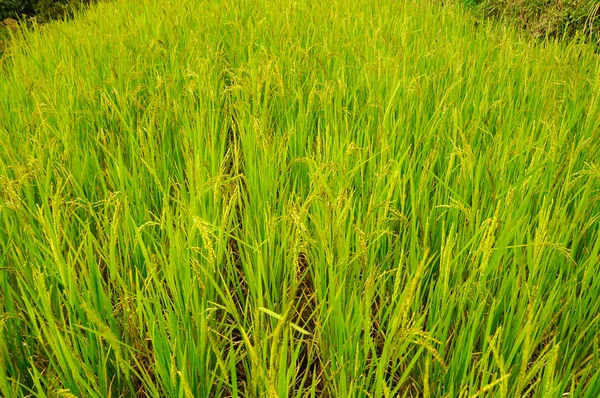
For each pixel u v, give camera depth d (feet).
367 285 4.91
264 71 9.50
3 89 11.61
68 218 6.62
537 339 5.02
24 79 11.62
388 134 8.59
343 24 14.61
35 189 7.74
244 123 9.04
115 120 9.41
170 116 9.51
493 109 9.55
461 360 4.99
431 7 19.60
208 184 6.89
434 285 6.61
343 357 5.02
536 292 5.15
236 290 6.53
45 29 18.08
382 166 6.99
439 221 6.99
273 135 9.12
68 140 8.45
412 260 6.02
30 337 5.57
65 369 4.71
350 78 11.40
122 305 5.70
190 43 12.41
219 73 11.93
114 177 7.80
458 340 4.96
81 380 4.41
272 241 5.78
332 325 5.53
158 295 5.43
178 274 5.92
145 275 6.48
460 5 19.74
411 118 9.56
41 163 7.32
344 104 10.33
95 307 5.36
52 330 4.72
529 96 10.46
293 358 4.76
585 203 6.30
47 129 9.07
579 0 15.69
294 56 11.91
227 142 10.21
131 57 12.80
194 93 10.79
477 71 11.64
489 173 6.04
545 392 3.94
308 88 10.77
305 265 7.37
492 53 13.11
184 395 4.76
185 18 16.17
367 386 4.81
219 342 5.76
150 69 12.07
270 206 6.78
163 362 4.88
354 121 9.74
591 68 12.09
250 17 16.16
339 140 8.32
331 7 16.87
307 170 8.19
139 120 9.37
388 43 12.82
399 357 5.48
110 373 5.46
